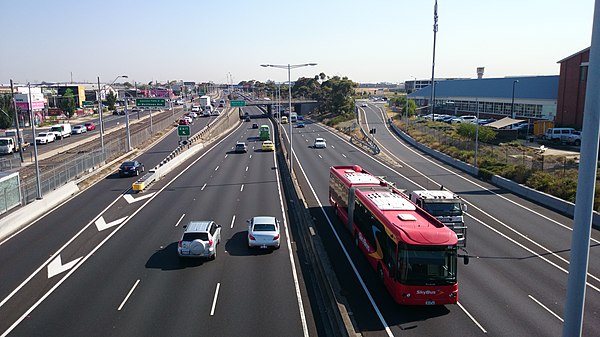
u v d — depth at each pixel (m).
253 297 20.22
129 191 43.41
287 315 18.56
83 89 157.88
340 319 17.06
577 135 66.81
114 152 65.69
